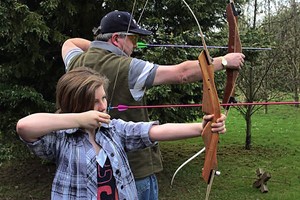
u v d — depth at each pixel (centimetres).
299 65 905
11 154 505
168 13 539
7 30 439
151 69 196
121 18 216
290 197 513
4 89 495
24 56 502
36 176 603
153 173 221
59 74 532
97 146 162
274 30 873
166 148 772
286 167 651
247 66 643
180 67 192
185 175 607
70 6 486
